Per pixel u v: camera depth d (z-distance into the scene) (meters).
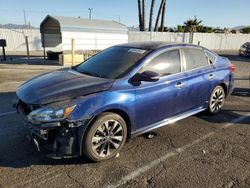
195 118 5.37
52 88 3.46
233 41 35.38
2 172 3.16
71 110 3.10
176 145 4.08
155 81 3.68
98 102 3.26
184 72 4.47
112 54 4.47
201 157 3.72
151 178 3.16
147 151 3.83
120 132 3.60
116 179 3.11
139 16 26.62
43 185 2.94
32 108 3.26
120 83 3.57
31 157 3.53
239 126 5.04
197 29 35.09
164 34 27.55
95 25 15.38
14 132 4.29
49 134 3.16
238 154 3.86
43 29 16.56
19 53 22.05
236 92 8.02
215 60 5.39
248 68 14.46
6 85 8.00
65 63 13.75
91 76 3.89
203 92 4.96
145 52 4.11
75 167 3.33
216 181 3.14
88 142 3.26
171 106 4.29
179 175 3.24
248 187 3.05
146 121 3.95
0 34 24.20
